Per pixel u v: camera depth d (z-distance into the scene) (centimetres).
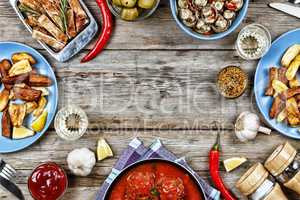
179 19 106
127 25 110
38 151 111
